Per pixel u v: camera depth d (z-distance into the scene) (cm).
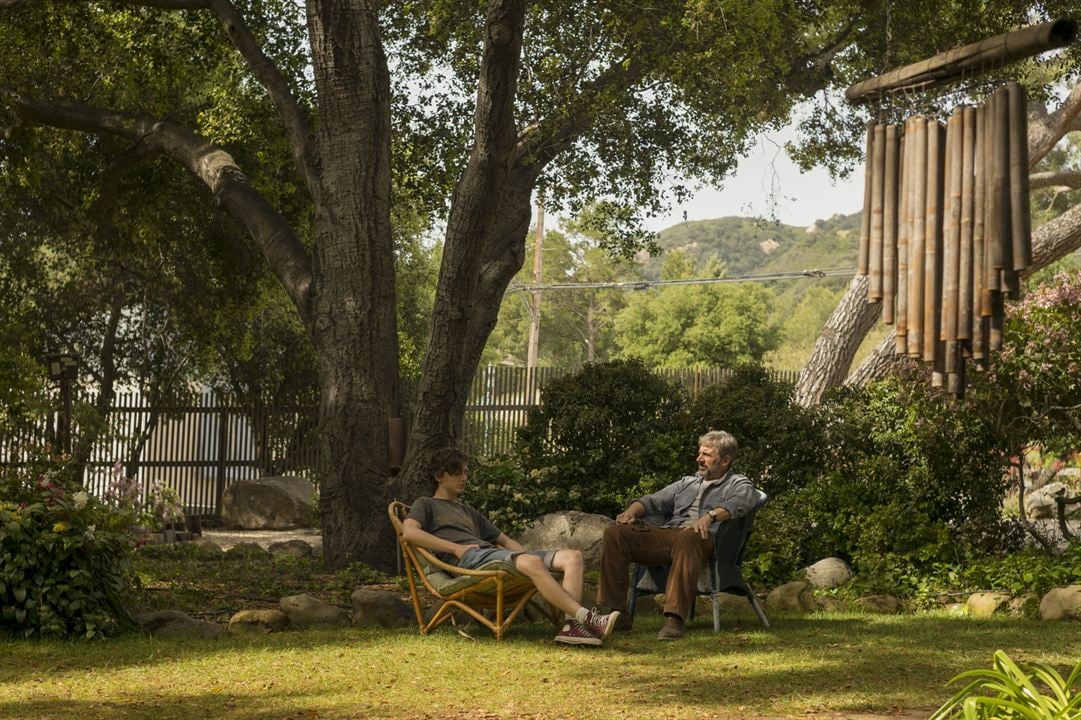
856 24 1513
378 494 1169
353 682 567
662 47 1389
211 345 2255
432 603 879
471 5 1507
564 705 514
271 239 1299
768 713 496
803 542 1115
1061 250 1689
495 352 7400
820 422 1192
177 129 1480
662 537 755
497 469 1191
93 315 2398
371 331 1184
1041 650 658
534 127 1434
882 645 682
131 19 1697
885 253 486
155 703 517
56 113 1563
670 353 6078
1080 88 1791
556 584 694
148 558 1222
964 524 1106
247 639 704
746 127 1681
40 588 691
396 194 1808
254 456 2286
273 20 1662
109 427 1998
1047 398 1083
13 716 487
